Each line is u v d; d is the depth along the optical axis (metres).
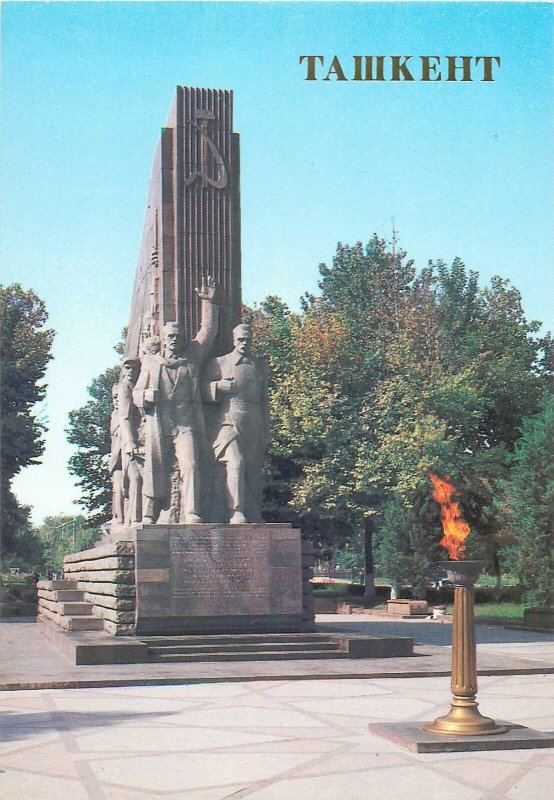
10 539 51.06
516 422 50.88
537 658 20.89
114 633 21.36
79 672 17.78
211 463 23.42
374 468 46.97
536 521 37.38
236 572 21.61
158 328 24.38
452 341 51.88
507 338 51.81
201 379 23.73
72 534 81.38
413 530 45.25
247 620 21.53
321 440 48.12
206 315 24.08
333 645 20.67
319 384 49.03
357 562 76.56
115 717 13.07
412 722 11.91
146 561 21.28
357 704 14.16
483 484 45.97
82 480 57.72
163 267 24.25
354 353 50.41
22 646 24.45
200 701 14.59
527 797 8.52
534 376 51.06
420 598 45.44
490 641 26.78
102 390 57.75
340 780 9.23
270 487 50.16
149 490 23.17
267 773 9.57
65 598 27.66
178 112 24.72
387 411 48.28
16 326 49.47
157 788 8.99
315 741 11.22
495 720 11.75
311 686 16.34
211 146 24.80
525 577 37.84
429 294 52.75
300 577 21.89
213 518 23.23
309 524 51.78
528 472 38.22
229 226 24.69
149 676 17.08
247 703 14.34
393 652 20.34
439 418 48.59
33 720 12.85
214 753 10.57
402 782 9.10
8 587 48.72
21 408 49.41
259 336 50.69
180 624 21.28
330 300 53.84
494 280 53.28
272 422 49.22
